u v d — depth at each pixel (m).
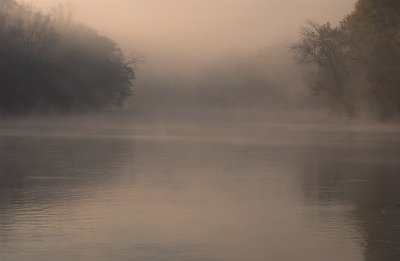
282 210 22.94
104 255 17.14
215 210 23.05
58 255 17.11
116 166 37.66
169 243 18.38
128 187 28.75
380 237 18.84
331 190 27.67
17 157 43.62
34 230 19.80
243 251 17.53
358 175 32.78
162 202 24.70
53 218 21.58
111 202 24.69
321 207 23.53
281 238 18.84
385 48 75.31
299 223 20.81
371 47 76.50
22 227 20.20
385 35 72.94
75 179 31.62
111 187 28.75
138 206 23.86
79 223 20.83
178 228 20.16
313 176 32.47
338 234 19.30
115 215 22.11
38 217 21.73
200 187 28.70
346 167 36.47
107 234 19.33
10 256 16.98
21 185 29.45
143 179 31.56
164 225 20.56
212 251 17.55
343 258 16.84
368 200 24.95
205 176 32.69
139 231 19.73
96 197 25.89
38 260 16.62
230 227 20.30
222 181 30.77
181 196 26.16
